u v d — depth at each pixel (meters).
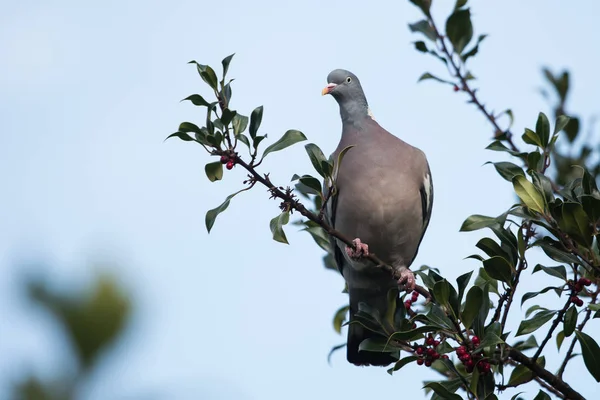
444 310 7.48
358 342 11.23
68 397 1.39
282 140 7.93
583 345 7.17
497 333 7.11
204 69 8.02
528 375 7.58
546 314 7.48
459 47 11.29
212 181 8.02
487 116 10.88
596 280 7.45
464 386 7.98
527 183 7.51
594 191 7.55
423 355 7.54
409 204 10.88
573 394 7.32
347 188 10.88
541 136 8.21
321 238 11.07
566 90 11.17
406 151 11.17
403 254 11.26
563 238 7.38
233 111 7.61
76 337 1.41
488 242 7.71
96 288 1.42
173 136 7.73
